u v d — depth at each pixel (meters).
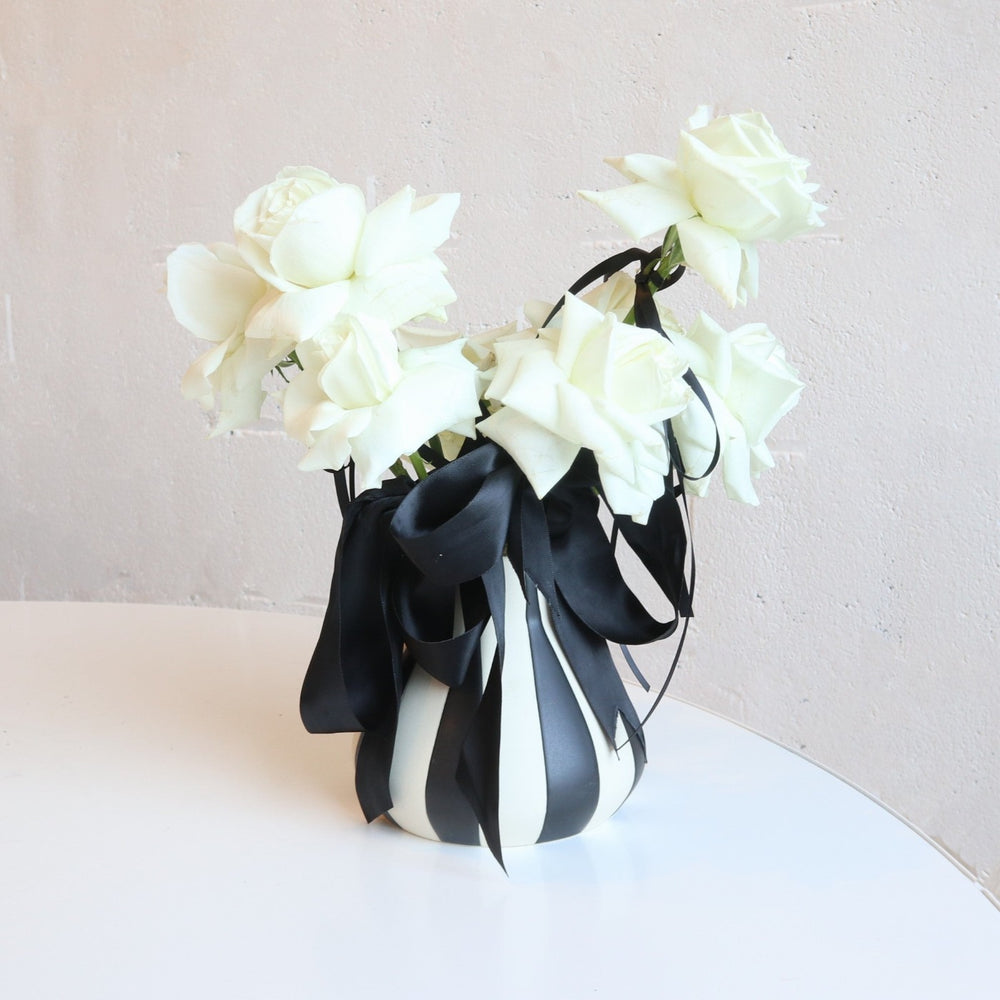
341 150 1.35
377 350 0.48
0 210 1.45
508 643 0.56
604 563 0.59
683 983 0.47
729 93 1.21
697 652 1.32
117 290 1.45
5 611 0.99
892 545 1.24
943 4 1.13
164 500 1.48
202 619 0.97
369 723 0.58
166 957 0.48
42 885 0.54
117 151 1.41
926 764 1.27
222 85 1.37
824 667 1.28
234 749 0.71
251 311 0.52
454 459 0.59
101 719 0.75
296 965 0.48
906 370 1.21
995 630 1.22
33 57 1.41
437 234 0.51
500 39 1.27
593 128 1.26
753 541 1.28
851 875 0.57
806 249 1.22
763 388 0.55
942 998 0.46
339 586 0.57
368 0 1.31
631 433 0.48
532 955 0.49
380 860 0.57
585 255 1.28
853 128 1.18
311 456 0.48
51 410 1.50
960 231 1.17
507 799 0.56
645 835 0.61
